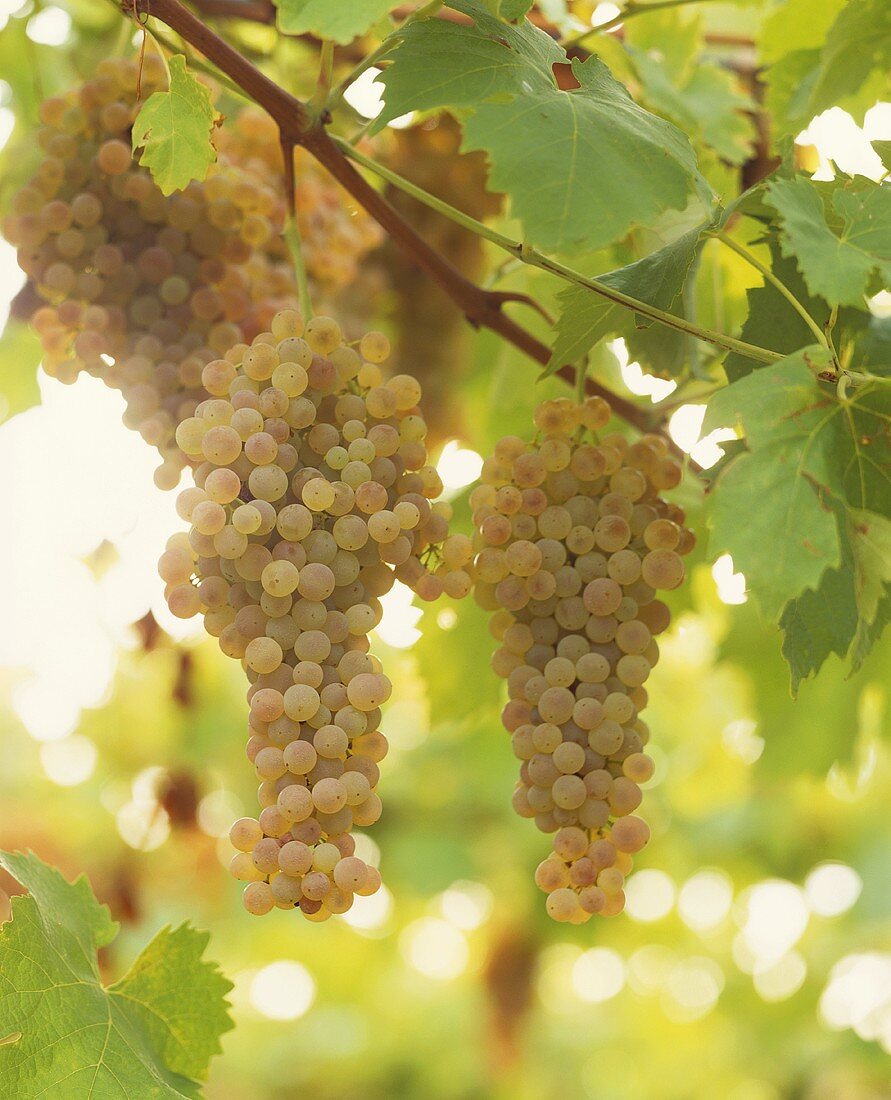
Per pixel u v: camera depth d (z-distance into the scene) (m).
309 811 1.19
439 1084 4.80
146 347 1.36
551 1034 5.12
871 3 1.43
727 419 1.20
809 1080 4.23
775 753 1.90
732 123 1.64
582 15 1.72
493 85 1.23
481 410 1.92
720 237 1.26
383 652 3.04
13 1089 1.26
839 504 1.22
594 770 1.25
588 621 1.27
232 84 1.34
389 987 5.07
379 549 1.24
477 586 1.30
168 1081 1.31
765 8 1.70
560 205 1.19
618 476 1.28
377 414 1.25
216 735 3.01
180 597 1.22
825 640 1.24
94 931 1.36
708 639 2.76
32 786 3.38
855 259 1.21
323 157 1.34
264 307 1.40
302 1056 4.88
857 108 1.55
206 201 1.37
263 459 1.21
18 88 1.71
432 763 3.66
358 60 1.65
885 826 3.49
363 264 1.81
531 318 1.67
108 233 1.37
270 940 4.41
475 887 4.16
